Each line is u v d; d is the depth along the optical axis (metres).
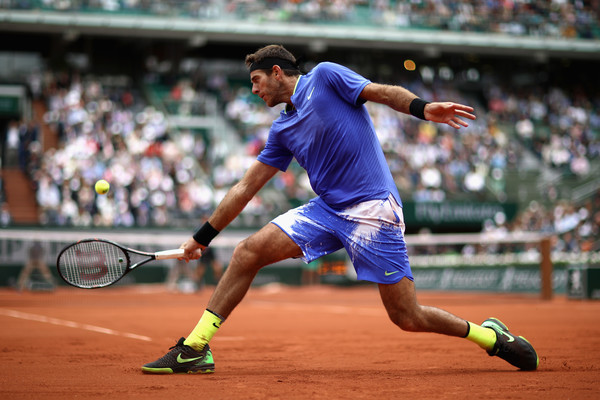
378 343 6.47
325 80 4.19
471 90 32.41
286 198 23.80
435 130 28.34
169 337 7.14
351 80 4.14
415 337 7.05
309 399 3.34
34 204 22.22
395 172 25.86
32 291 18.28
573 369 4.53
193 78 29.17
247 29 27.02
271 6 27.61
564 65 33.19
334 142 4.16
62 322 9.21
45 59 28.28
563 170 28.33
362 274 4.21
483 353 5.57
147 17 26.23
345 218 4.19
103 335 7.32
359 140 4.18
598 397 3.41
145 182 22.64
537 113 31.00
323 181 4.24
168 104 27.41
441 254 23.48
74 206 21.31
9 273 18.52
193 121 27.25
